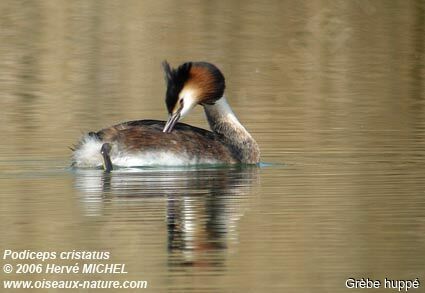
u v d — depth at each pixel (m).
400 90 23.98
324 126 20.09
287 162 17.19
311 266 12.00
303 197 14.84
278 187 15.43
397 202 14.54
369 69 26.39
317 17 31.92
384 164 16.86
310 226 13.46
